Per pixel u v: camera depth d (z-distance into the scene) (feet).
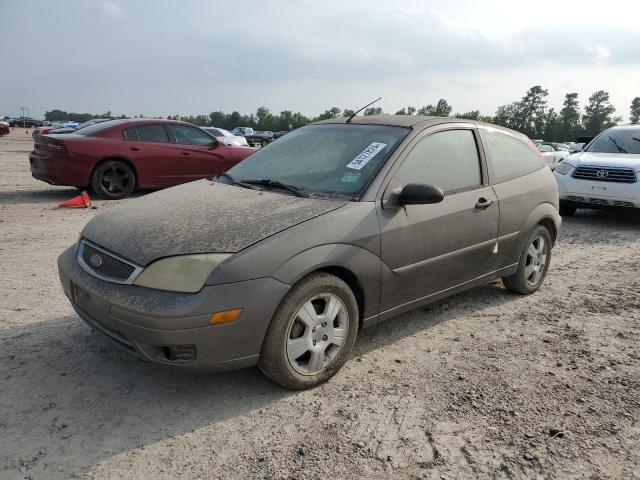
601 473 8.51
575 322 14.82
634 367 12.16
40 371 11.14
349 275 11.12
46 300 15.11
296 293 10.10
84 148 31.17
